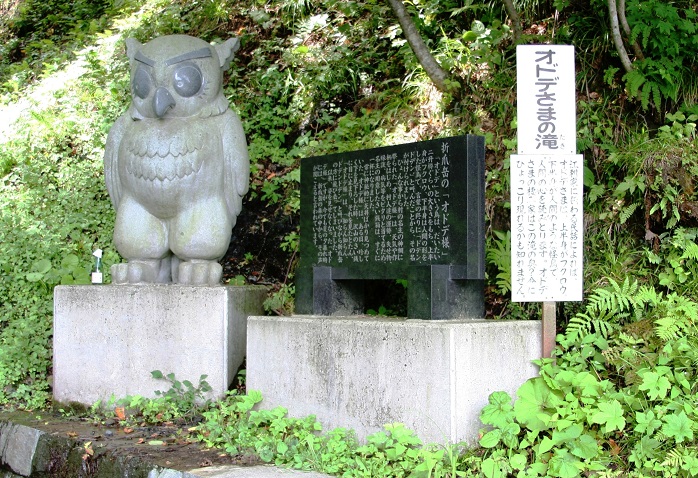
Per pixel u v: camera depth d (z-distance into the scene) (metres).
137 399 5.39
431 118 6.93
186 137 5.59
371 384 4.46
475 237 4.59
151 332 5.57
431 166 4.74
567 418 4.02
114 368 5.67
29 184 8.31
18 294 7.09
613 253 5.48
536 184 4.52
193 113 5.75
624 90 6.13
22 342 6.52
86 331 5.81
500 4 7.25
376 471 3.98
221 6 9.70
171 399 5.34
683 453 3.75
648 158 5.34
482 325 4.30
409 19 6.86
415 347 4.27
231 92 8.43
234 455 4.39
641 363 4.41
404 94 7.37
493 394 4.20
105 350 5.71
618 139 5.95
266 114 8.02
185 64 5.68
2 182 8.56
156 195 5.65
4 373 6.34
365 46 8.16
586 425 4.11
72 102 9.20
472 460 3.99
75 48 10.96
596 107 6.17
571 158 4.52
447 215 4.64
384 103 7.52
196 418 5.25
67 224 7.65
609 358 4.54
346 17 8.63
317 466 4.10
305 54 8.28
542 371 4.38
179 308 5.48
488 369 4.32
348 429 4.56
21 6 13.44
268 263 7.03
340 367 4.65
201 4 10.02
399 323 4.38
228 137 5.82
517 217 4.51
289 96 8.21
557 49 4.56
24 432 5.25
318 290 5.31
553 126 4.54
